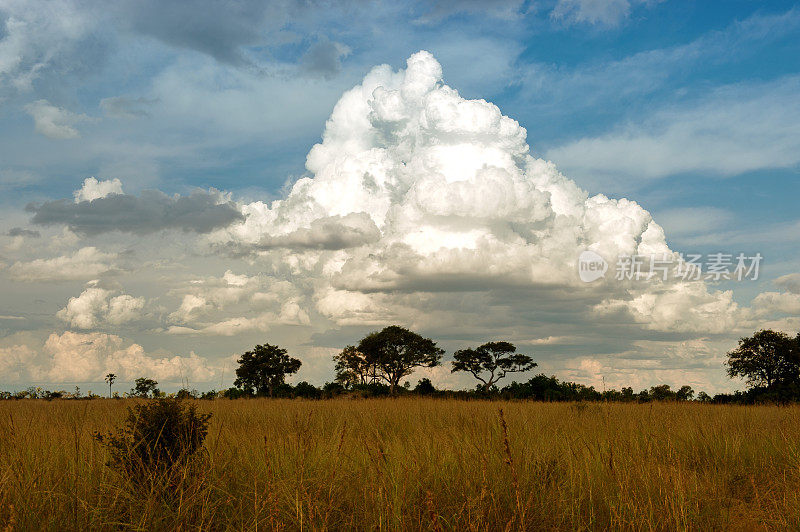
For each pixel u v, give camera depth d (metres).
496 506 6.26
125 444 6.92
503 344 67.81
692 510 6.37
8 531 4.84
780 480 7.95
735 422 13.82
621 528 5.75
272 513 5.54
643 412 15.70
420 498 6.36
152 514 5.70
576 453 8.16
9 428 8.16
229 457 7.61
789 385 40.66
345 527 5.93
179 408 7.52
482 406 19.20
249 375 59.88
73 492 6.04
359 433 9.58
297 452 7.52
